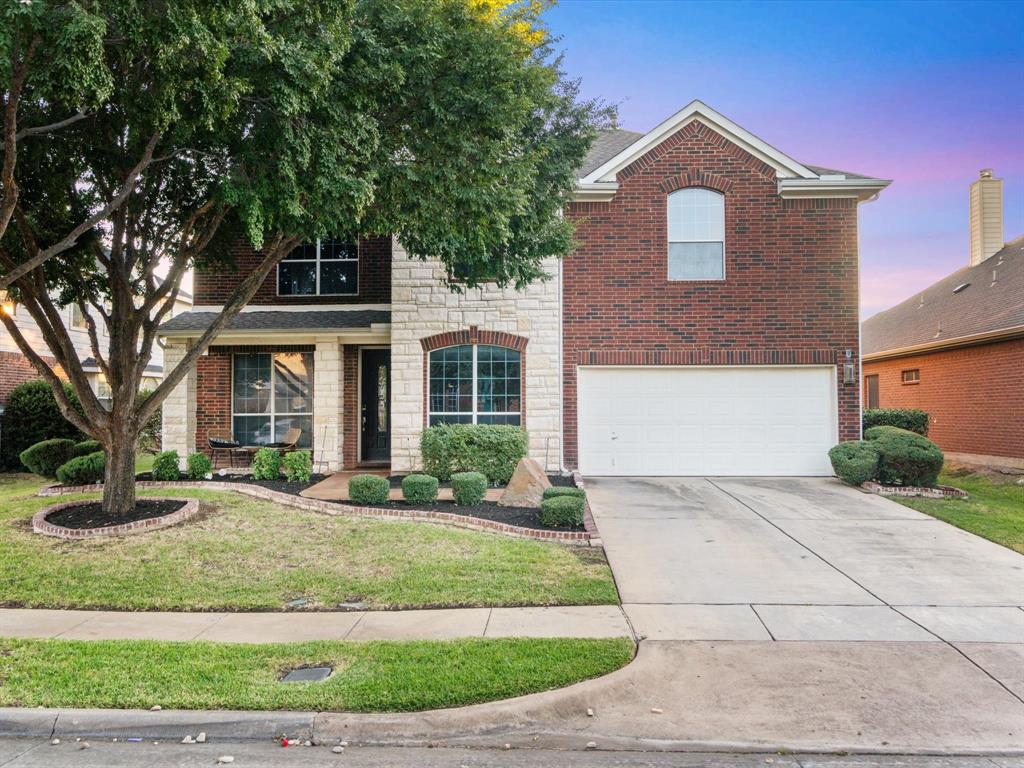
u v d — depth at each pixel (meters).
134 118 6.98
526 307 13.45
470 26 8.30
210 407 14.68
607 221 13.49
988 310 17.20
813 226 13.33
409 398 13.38
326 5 6.76
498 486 11.86
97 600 6.41
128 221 9.39
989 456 16.34
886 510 10.26
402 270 13.45
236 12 5.95
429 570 7.16
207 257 11.08
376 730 4.06
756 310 13.34
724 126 13.35
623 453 13.48
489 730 4.09
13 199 6.12
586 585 6.71
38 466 13.73
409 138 8.44
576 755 3.90
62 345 9.14
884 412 16.81
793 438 13.36
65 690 4.43
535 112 10.51
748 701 4.39
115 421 9.20
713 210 13.48
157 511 9.25
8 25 5.03
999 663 4.95
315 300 14.99
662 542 8.44
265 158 7.33
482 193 8.40
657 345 13.38
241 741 4.07
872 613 6.01
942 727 4.07
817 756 3.84
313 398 14.70
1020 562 7.62
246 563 7.47
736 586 6.80
